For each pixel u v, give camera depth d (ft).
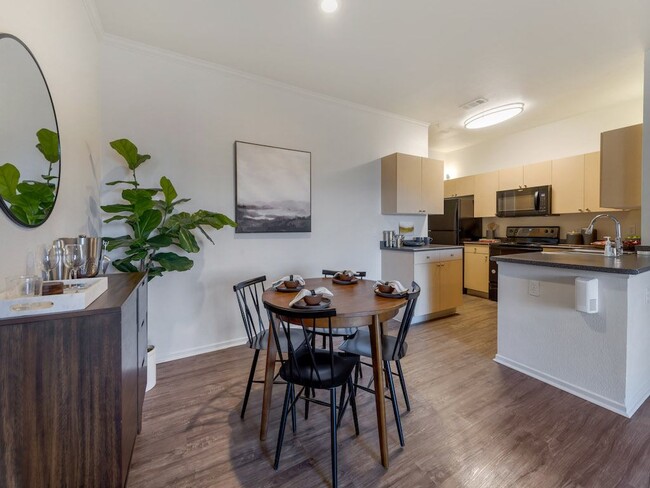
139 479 4.61
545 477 4.59
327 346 9.70
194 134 8.93
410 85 10.49
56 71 4.95
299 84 10.41
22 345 3.01
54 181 4.69
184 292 8.96
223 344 9.57
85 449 3.22
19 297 3.11
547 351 7.45
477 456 5.05
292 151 10.53
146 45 8.14
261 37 7.82
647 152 8.30
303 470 4.79
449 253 12.75
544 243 14.67
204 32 7.62
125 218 7.24
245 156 9.64
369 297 5.83
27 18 4.00
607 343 6.35
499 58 8.87
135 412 4.45
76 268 4.63
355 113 12.18
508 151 16.37
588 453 5.08
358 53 8.57
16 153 3.64
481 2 6.62
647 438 5.42
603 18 7.16
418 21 7.22
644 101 8.43
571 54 8.67
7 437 3.00
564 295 7.09
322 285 7.10
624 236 12.36
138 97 8.18
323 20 7.18
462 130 15.44
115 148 6.85
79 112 6.11
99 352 3.24
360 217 12.48
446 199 17.84
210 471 4.77
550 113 13.24
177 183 8.72
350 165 12.13
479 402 6.63
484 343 10.05
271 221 10.16
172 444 5.36
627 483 4.46
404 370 8.14
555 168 13.67
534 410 6.31
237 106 9.59
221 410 6.40
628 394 6.18
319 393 7.18
